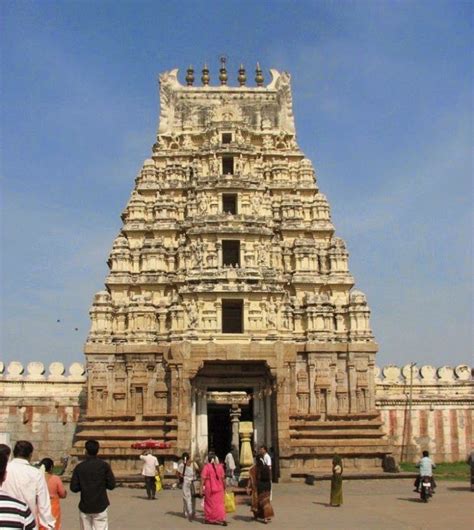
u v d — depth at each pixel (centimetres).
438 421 5469
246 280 4894
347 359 4897
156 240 5184
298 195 5466
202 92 5794
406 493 3616
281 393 4450
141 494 3662
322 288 5184
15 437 5234
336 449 4588
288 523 2536
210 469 2566
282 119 5741
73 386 5425
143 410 4728
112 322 4966
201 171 5447
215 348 4506
